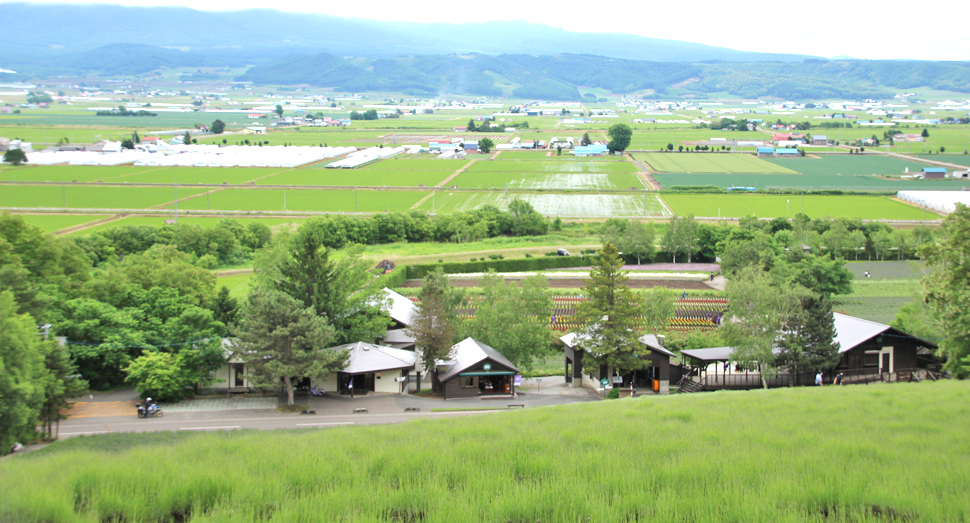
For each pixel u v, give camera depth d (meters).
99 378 68.69
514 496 20.33
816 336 66.31
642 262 155.75
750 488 21.14
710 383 69.56
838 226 153.25
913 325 72.31
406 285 127.69
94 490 21.33
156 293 75.94
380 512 19.58
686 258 159.00
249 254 152.25
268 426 55.81
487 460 25.84
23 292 62.97
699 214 194.75
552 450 27.92
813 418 35.72
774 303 68.12
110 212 188.75
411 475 23.78
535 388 75.12
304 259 74.94
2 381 43.03
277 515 19.27
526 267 142.88
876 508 19.81
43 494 19.83
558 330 99.56
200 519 19.02
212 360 67.88
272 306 63.47
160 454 29.56
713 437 30.95
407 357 73.31
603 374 72.44
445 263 137.25
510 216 181.25
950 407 37.47
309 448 29.84
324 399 66.94
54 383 51.66
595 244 163.88
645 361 70.44
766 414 38.03
